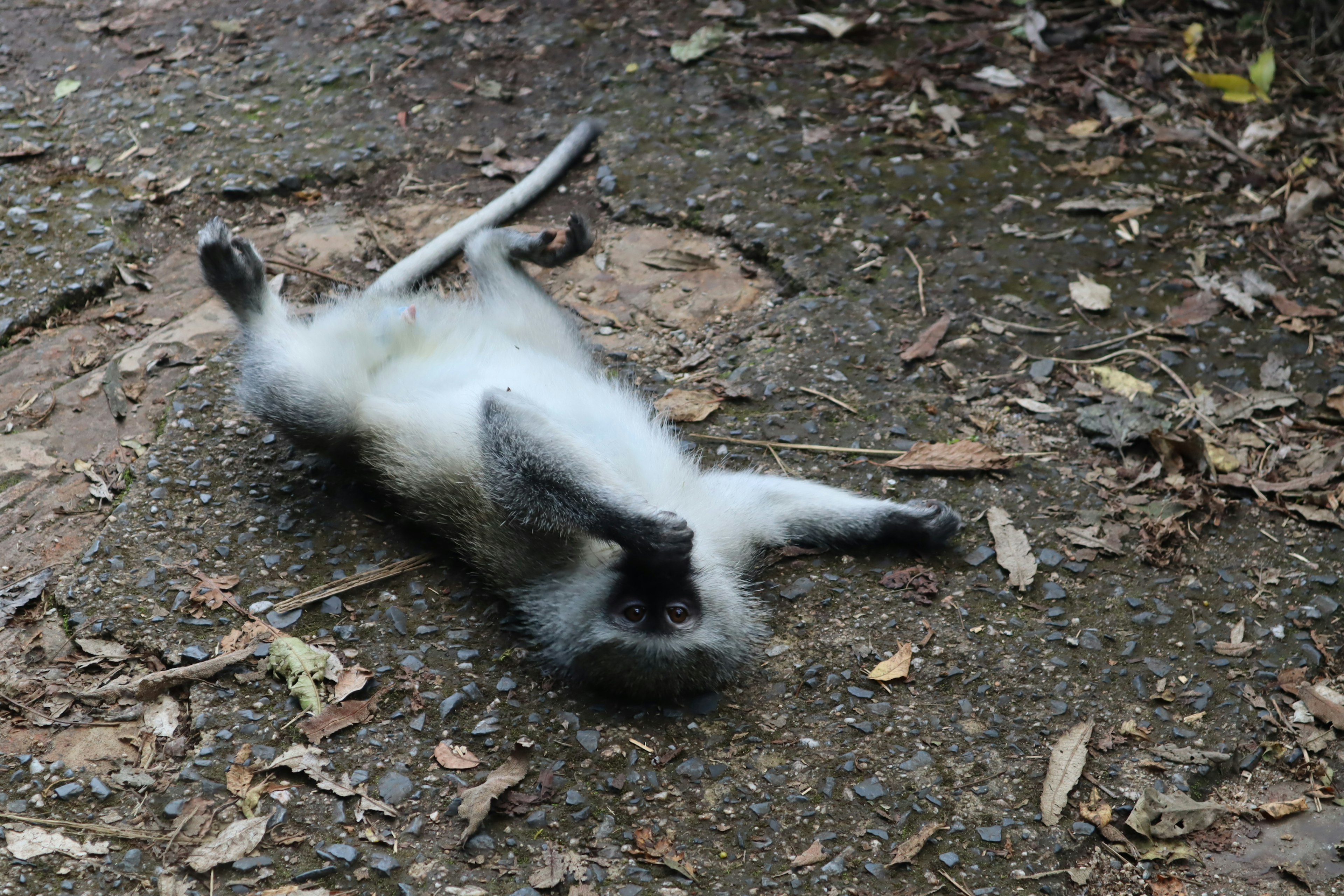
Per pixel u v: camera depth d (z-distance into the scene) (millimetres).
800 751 1654
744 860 1578
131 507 1819
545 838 1587
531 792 1617
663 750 1653
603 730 1669
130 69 2416
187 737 1641
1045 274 2129
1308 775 1660
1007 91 2418
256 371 1855
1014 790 1629
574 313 2068
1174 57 2480
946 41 2506
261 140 2295
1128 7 2590
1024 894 1567
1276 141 2340
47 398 1931
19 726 1641
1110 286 2121
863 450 1920
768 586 1794
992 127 2355
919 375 2002
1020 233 2184
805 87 2416
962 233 2182
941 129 2348
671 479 1809
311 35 2490
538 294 1981
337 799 1603
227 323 2037
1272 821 1632
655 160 2283
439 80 2408
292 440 1846
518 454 1720
